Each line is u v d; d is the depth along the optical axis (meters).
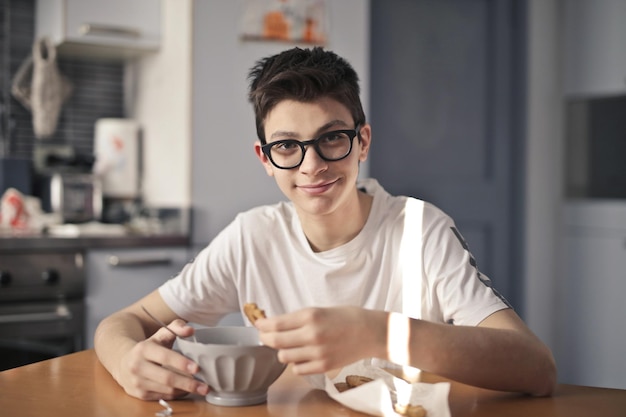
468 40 3.28
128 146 2.95
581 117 3.36
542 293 3.37
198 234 2.63
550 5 3.36
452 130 3.27
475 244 3.32
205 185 2.64
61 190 2.74
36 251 2.35
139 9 2.75
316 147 1.07
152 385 0.94
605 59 3.25
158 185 2.85
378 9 3.16
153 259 2.52
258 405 0.93
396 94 3.19
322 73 1.07
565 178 3.41
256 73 1.27
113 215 2.93
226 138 2.67
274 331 0.88
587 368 3.30
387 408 0.85
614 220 3.20
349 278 1.31
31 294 2.34
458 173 3.29
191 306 1.36
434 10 3.23
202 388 0.94
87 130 3.07
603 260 3.24
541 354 0.98
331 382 0.93
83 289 2.42
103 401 0.94
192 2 2.61
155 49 2.80
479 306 1.14
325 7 2.79
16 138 2.92
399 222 1.31
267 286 1.36
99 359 1.14
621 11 3.19
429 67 3.23
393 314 0.92
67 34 2.62
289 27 2.74
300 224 1.33
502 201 3.34
